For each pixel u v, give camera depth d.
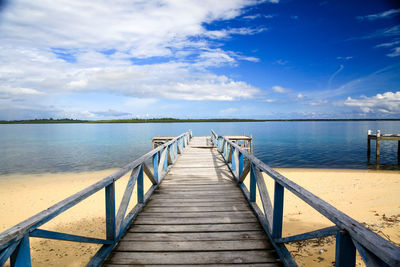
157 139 16.31
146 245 2.59
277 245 2.44
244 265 2.24
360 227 1.17
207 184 5.18
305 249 3.87
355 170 13.17
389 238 4.01
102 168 14.41
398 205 5.99
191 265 2.24
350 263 1.28
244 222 3.17
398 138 16.28
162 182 5.38
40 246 4.72
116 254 2.42
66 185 10.23
